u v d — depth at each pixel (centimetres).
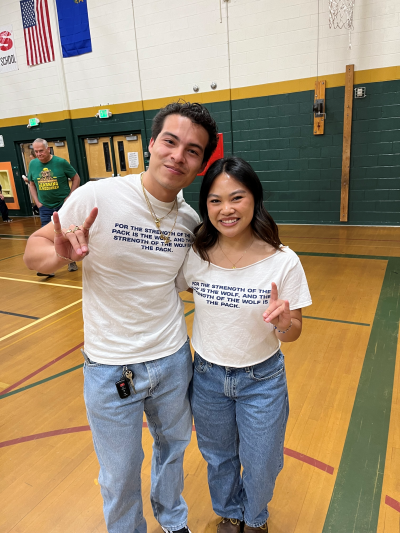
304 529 145
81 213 106
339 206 693
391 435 191
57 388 248
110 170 884
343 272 440
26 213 1020
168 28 727
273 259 114
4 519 155
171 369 119
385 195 658
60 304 403
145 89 782
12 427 212
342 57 624
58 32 824
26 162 987
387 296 363
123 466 114
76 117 870
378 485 163
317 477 168
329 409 212
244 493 143
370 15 592
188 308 374
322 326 312
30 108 912
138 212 110
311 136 678
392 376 240
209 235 117
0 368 278
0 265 577
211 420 128
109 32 778
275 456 121
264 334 116
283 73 668
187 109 104
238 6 667
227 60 699
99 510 158
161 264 115
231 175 106
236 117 721
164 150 104
